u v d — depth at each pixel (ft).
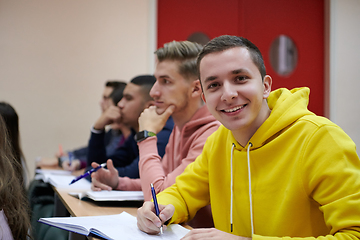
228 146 3.05
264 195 2.66
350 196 2.14
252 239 2.23
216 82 2.60
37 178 6.79
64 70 10.69
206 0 11.27
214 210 3.14
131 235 2.48
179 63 4.25
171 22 11.12
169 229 2.75
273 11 11.43
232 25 11.32
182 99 4.29
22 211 3.60
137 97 6.22
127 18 10.88
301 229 2.49
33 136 10.50
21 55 10.48
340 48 11.26
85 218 2.91
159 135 5.39
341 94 11.22
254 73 2.58
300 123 2.58
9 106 5.74
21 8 10.48
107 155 6.75
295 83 11.43
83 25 10.75
